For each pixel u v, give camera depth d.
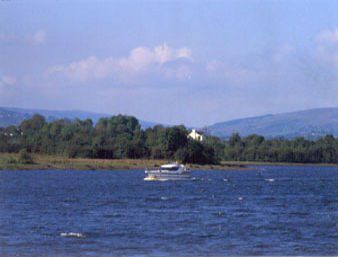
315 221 142.88
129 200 193.88
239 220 143.75
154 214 154.38
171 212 159.12
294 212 162.00
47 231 125.56
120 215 151.75
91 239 117.44
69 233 122.94
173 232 125.69
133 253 104.81
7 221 138.88
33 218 144.75
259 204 184.00
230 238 119.38
